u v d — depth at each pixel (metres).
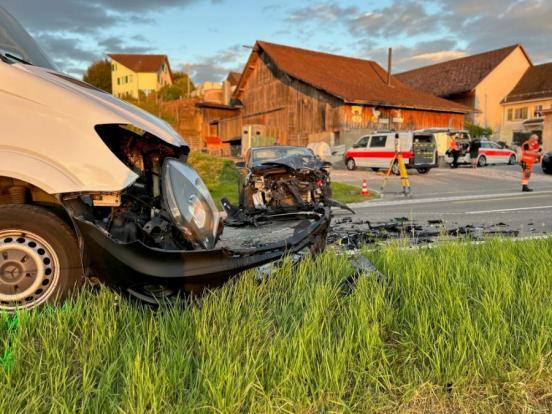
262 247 3.54
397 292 3.69
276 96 35.78
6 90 2.94
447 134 28.59
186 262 3.00
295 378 2.38
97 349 2.56
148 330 2.73
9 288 3.02
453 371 2.56
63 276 3.06
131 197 3.35
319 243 4.40
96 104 3.14
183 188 3.31
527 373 2.64
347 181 18.72
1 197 3.19
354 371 2.52
